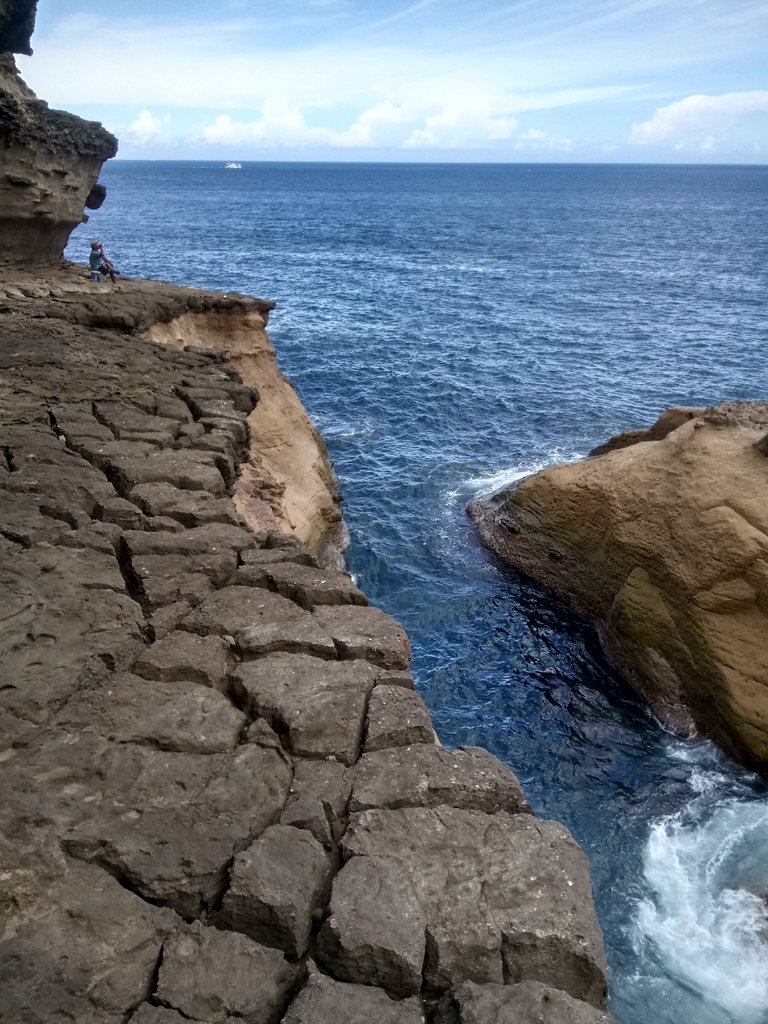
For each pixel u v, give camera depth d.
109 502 9.98
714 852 14.28
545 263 90.00
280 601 8.23
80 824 5.39
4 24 24.92
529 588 22.41
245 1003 4.45
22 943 4.60
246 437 14.26
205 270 77.75
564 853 5.46
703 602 17.30
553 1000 4.53
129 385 15.31
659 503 19.22
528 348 49.22
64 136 24.11
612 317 59.62
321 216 151.38
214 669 7.05
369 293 67.81
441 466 30.58
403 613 21.34
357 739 6.42
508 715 17.91
